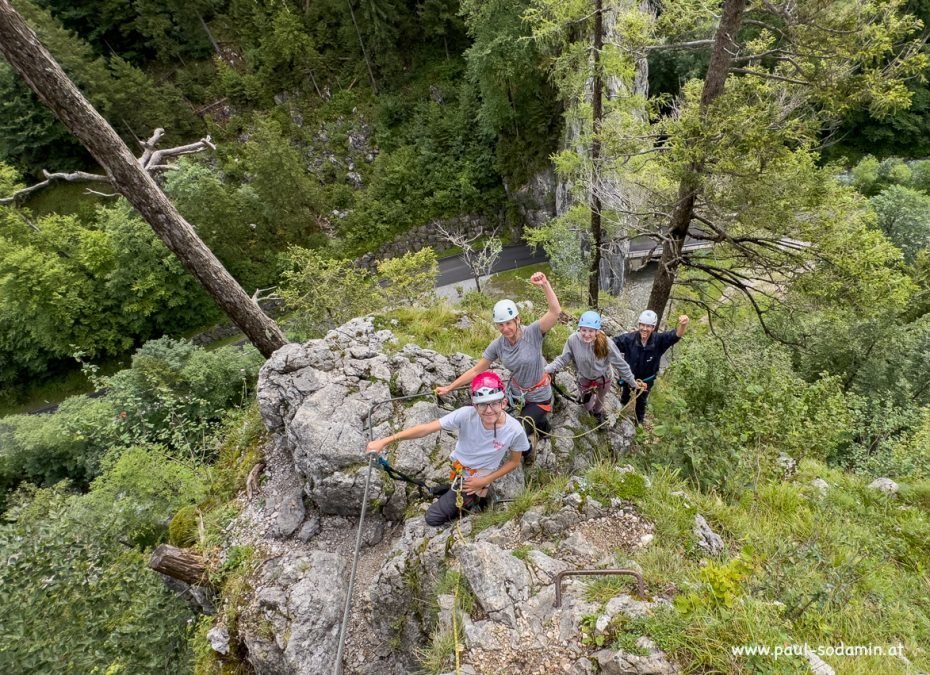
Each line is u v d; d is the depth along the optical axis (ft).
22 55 23.53
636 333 20.83
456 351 26.66
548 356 26.18
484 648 11.07
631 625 10.32
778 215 25.50
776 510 16.94
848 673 9.80
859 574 13.65
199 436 41.29
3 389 110.11
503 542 14.34
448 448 20.40
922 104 120.16
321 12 137.08
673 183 32.37
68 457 68.33
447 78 137.08
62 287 102.37
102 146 26.86
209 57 140.77
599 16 40.32
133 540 29.25
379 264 74.95
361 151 137.18
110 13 133.18
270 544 20.44
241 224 117.39
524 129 114.32
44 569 24.52
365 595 17.42
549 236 59.67
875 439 32.40
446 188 128.98
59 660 22.54
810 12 22.31
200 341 115.34
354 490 19.34
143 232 104.37
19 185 116.37
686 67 106.22
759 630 9.74
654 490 15.07
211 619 20.13
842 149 127.65
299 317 66.39
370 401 21.88
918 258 30.04
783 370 29.96
